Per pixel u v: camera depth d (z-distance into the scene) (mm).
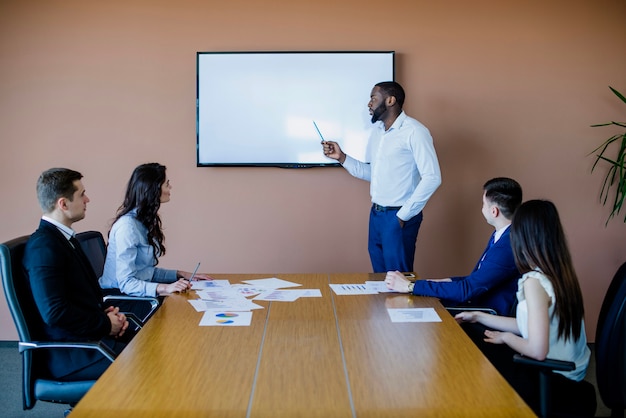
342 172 4641
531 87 4582
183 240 4684
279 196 4656
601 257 4680
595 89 4590
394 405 1683
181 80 4586
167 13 4547
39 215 4629
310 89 4559
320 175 4648
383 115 4090
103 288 3320
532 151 4617
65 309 2504
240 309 2686
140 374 1898
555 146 4617
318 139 4590
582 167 4629
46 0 4531
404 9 4539
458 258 4684
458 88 4578
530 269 2389
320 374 1908
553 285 2320
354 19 4543
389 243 4078
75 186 2752
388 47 4555
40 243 2533
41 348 2496
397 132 4047
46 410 3531
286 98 4566
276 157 4602
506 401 1711
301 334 2322
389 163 4059
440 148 4621
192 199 4660
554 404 2324
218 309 2682
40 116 4590
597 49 4570
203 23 4551
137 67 4574
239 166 4605
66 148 4609
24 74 4570
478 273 2945
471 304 3135
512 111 4594
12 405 3588
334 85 4555
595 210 4656
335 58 4539
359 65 4539
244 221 4676
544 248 2340
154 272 3354
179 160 4637
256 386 1811
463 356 2078
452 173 4641
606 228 4664
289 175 4652
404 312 2643
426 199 3936
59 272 2539
